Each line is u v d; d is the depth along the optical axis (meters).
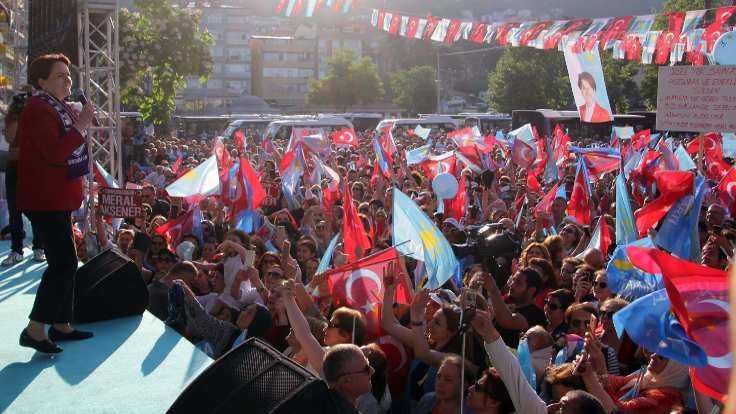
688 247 8.57
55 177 5.28
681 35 11.52
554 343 6.09
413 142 36.31
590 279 7.57
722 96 10.57
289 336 6.32
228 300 8.04
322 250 11.15
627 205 9.12
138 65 41.69
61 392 4.98
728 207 12.84
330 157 21.08
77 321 6.54
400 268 6.88
